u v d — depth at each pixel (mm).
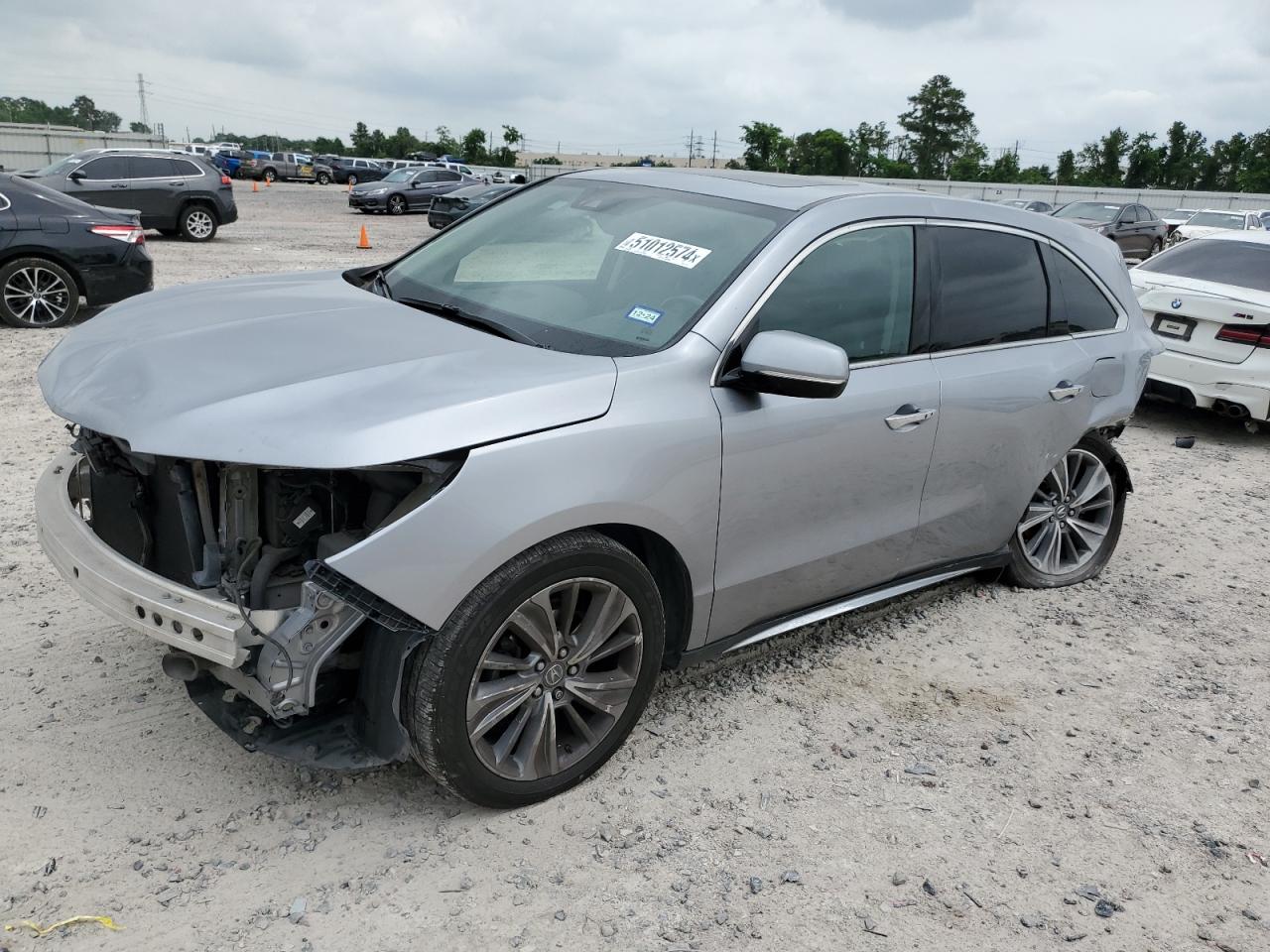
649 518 2887
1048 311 4367
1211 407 7871
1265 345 7539
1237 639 4500
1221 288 8023
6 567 4223
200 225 18609
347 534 2600
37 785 2863
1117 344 4680
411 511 2469
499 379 2719
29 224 9648
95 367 2900
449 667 2576
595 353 3014
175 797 2867
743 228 3414
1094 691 3930
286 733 2756
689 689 3688
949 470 3902
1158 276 8438
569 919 2520
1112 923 2682
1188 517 6203
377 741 2684
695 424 2959
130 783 2910
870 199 3680
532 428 2627
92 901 2455
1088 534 5016
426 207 31609
